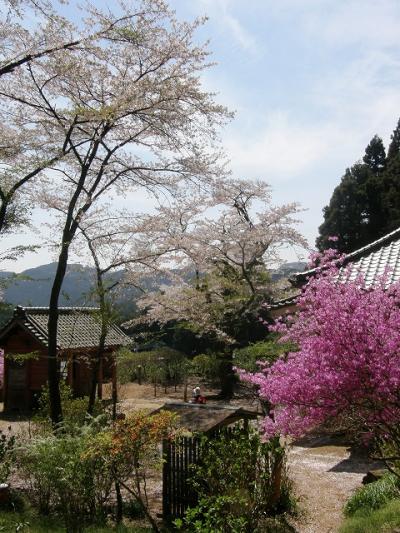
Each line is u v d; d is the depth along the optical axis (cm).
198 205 1711
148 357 2620
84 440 767
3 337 1898
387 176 3156
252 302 2095
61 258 1107
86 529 737
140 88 1068
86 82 1107
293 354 615
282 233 2102
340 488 960
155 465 789
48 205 1279
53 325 1112
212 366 2275
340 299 551
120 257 1316
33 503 869
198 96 1122
